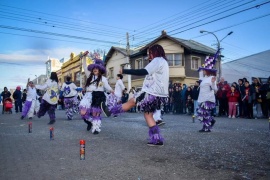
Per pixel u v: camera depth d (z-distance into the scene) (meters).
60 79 49.75
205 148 4.69
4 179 3.05
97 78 6.75
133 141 5.50
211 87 6.75
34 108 12.28
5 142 5.45
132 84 30.81
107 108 5.37
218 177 3.09
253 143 5.12
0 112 19.39
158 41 26.89
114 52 33.47
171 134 6.43
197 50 26.70
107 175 3.19
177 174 3.21
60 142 5.42
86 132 6.97
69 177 3.12
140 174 3.21
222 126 8.20
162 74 4.94
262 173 3.23
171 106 16.58
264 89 11.72
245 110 11.93
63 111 19.48
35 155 4.24
